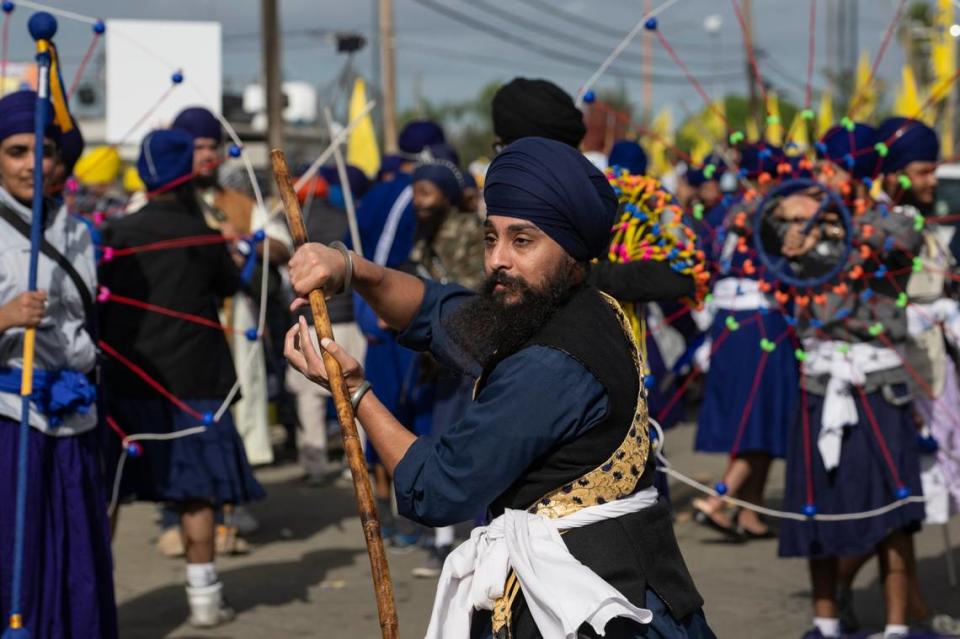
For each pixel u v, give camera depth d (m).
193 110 7.74
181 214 6.66
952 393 6.41
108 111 10.80
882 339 5.70
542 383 3.02
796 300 5.85
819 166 5.79
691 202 9.80
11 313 4.79
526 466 3.06
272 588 7.42
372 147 14.31
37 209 4.89
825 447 5.66
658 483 5.54
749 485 8.38
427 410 7.56
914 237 5.57
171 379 6.47
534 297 3.11
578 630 3.06
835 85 20.75
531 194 3.09
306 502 9.90
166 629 6.63
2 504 4.88
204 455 6.54
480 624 3.21
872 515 5.64
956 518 9.05
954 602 6.94
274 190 10.62
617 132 8.12
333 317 10.11
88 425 5.11
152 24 10.72
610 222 3.21
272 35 15.70
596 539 3.07
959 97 28.30
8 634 4.66
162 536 8.37
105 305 6.47
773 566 7.72
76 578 5.01
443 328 3.50
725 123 5.74
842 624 6.33
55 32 5.13
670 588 3.12
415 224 8.08
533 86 5.14
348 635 6.48
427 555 8.19
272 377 10.81
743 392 8.18
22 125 5.09
